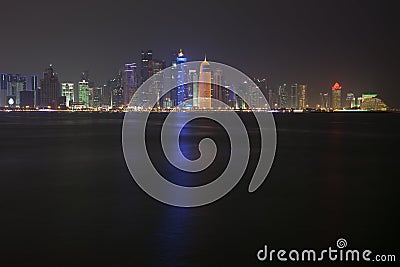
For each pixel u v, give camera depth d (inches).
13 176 1175.0
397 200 862.5
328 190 974.4
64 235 623.2
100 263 518.6
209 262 523.2
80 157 1632.6
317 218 717.9
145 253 551.8
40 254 547.8
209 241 596.7
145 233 632.4
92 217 721.6
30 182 1076.5
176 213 750.5
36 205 815.1
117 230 647.1
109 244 583.2
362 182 1085.1
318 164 1445.6
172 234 625.9
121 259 531.8
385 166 1396.4
